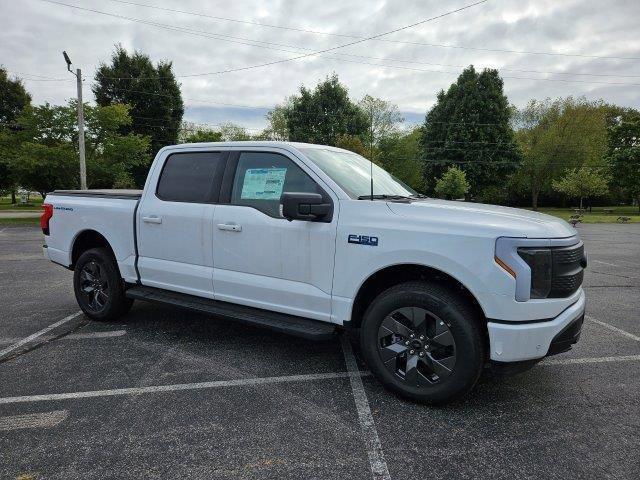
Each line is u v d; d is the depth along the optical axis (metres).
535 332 2.74
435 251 2.89
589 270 8.73
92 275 4.93
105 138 23.09
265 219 3.59
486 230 2.79
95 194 4.86
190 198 4.10
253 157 3.83
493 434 2.73
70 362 3.81
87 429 2.75
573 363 3.89
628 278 7.88
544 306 2.78
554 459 2.47
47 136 22.50
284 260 3.51
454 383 2.91
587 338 4.57
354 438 2.68
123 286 4.75
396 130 49.75
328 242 3.29
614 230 19.92
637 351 4.20
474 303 3.00
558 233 2.93
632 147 40.44
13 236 14.81
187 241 4.05
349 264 3.21
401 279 3.34
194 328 4.74
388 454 2.52
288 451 2.54
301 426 2.81
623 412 3.02
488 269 2.75
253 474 2.33
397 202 3.28
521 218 2.99
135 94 34.12
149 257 4.37
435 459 2.47
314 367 3.75
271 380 3.48
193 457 2.47
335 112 37.62
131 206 4.47
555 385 3.44
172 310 5.42
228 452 2.52
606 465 2.42
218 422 2.85
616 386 3.43
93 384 3.38
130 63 34.72
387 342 3.21
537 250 2.77
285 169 3.62
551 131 45.03
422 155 43.00
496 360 2.78
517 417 2.94
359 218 3.21
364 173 3.94
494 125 39.53
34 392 3.25
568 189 40.03
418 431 2.76
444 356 2.97
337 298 3.30
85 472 2.33
